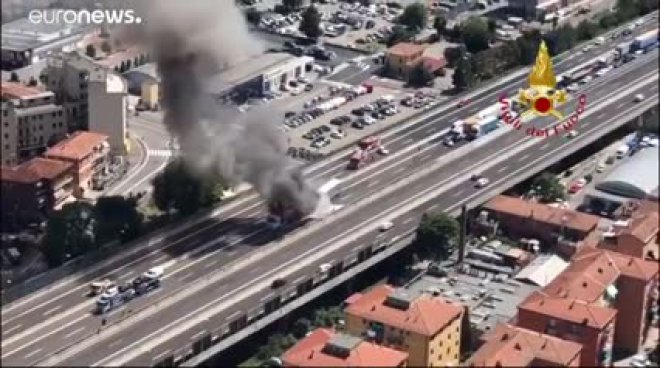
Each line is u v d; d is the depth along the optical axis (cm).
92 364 18162
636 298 19600
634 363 19438
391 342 18075
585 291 19275
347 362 16950
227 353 19150
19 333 19112
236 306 19800
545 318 18588
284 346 18975
